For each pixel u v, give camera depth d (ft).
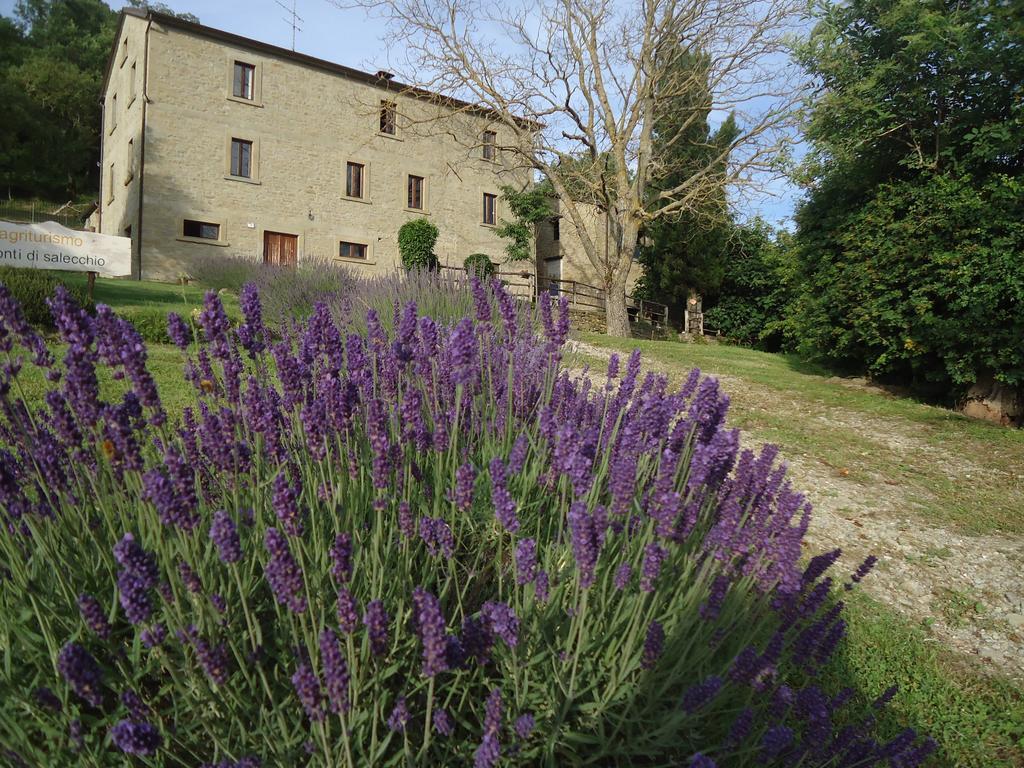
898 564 17.37
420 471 8.66
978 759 10.52
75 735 5.20
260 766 5.40
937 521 20.29
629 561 7.59
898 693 11.74
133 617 5.06
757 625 7.89
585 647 6.59
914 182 36.14
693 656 7.07
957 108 34.63
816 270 43.32
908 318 35.68
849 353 41.98
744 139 64.85
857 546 18.21
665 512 7.30
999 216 30.71
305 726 6.23
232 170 80.43
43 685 5.87
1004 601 15.84
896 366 39.42
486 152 101.40
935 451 27.71
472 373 9.57
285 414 9.27
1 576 6.40
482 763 5.06
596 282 109.60
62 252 39.09
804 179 43.78
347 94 88.74
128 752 5.03
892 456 26.73
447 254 97.81
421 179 96.17
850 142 38.09
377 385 10.27
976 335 31.96
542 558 8.45
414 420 8.43
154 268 74.13
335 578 6.63
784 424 30.32
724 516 8.21
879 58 37.06
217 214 78.54
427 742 5.33
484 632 5.98
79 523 7.37
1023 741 10.90
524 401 11.68
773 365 50.19
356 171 90.63
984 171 33.55
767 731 6.97
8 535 6.38
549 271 110.93
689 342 90.33
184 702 6.02
